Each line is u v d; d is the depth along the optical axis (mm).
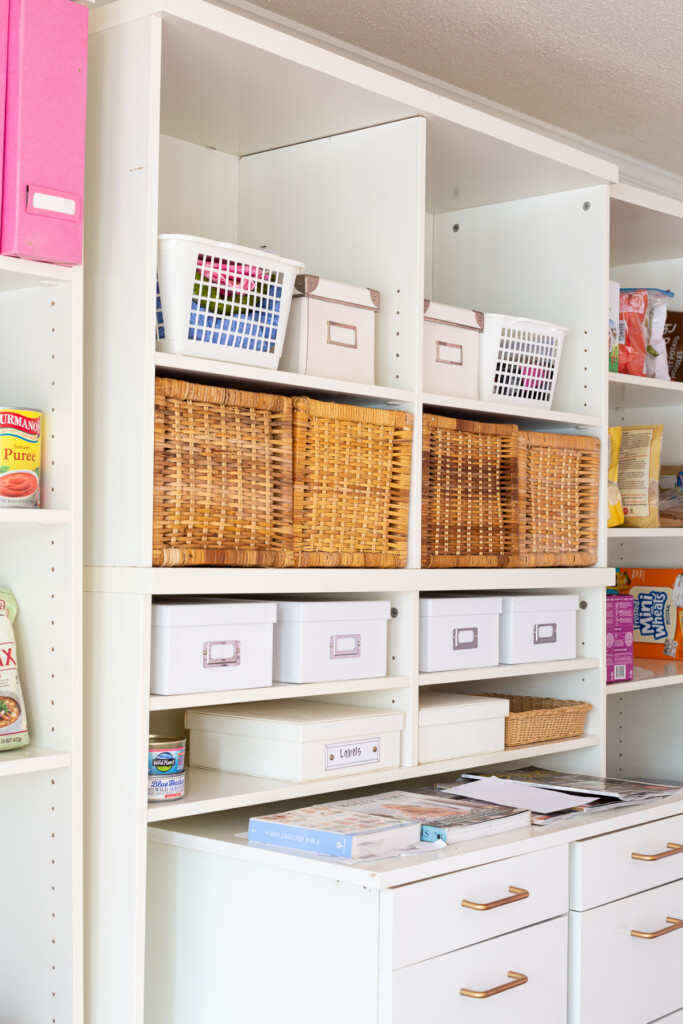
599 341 2449
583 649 2467
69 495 1574
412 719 1985
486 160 2258
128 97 1640
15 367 1652
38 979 1612
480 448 2188
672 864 2080
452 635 2107
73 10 1531
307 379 1817
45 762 1524
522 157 2238
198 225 2188
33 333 1625
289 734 1812
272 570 1752
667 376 2859
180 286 1643
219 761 1905
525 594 2543
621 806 2027
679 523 2854
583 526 2430
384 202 2047
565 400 2508
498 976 1681
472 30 2408
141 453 1601
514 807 1892
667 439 3174
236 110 1982
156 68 1613
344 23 2379
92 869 1646
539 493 2320
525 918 1740
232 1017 1668
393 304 2033
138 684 1598
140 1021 1583
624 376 2570
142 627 1596
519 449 2250
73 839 1564
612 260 3162
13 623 1646
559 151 2264
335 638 1882
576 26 2379
